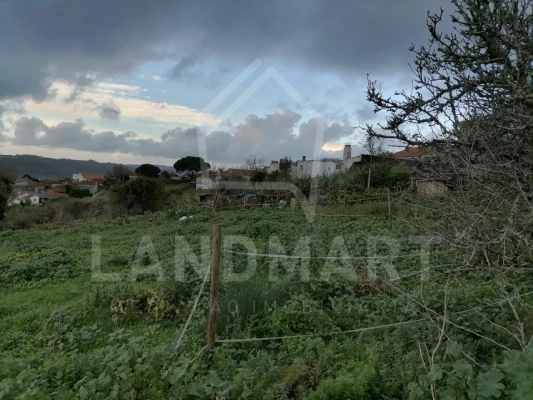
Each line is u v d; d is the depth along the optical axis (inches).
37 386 115.2
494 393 71.9
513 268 94.5
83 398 105.4
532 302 123.3
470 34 96.9
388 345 122.1
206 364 128.2
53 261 350.9
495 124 97.9
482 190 106.7
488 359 103.1
